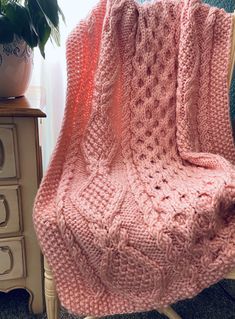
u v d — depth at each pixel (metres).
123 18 0.73
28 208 0.79
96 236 0.57
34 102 0.80
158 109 0.75
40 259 0.85
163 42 0.74
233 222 0.61
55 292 0.68
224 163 0.67
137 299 0.61
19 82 0.81
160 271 0.57
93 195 0.63
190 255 0.57
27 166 0.76
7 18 0.69
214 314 0.94
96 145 0.70
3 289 0.85
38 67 1.18
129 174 0.68
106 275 0.60
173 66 0.75
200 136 0.77
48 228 0.60
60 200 0.62
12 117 0.71
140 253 0.57
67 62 0.72
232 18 0.73
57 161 0.70
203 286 0.59
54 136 1.24
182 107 0.74
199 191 0.60
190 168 0.73
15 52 0.76
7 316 0.90
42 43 0.74
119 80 0.74
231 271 0.59
